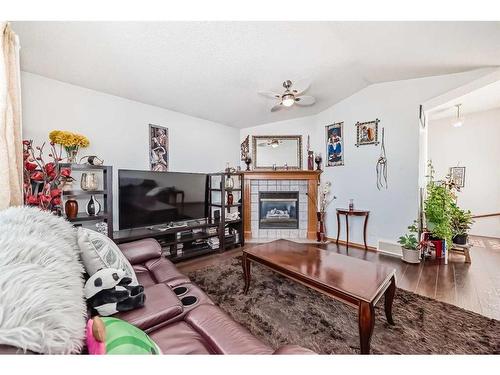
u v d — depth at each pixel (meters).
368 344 1.25
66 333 0.53
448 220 2.99
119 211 2.50
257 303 1.95
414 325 1.63
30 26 1.61
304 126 4.50
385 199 3.45
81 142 2.09
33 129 2.17
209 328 1.07
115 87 2.59
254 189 4.44
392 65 2.74
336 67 2.82
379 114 3.48
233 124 4.30
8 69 1.28
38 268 0.66
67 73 2.23
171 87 2.75
